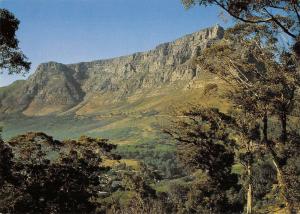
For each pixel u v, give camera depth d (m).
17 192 49.50
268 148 34.34
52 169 54.62
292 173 32.62
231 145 44.12
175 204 61.81
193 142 47.34
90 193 59.88
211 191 50.69
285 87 32.84
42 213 52.53
